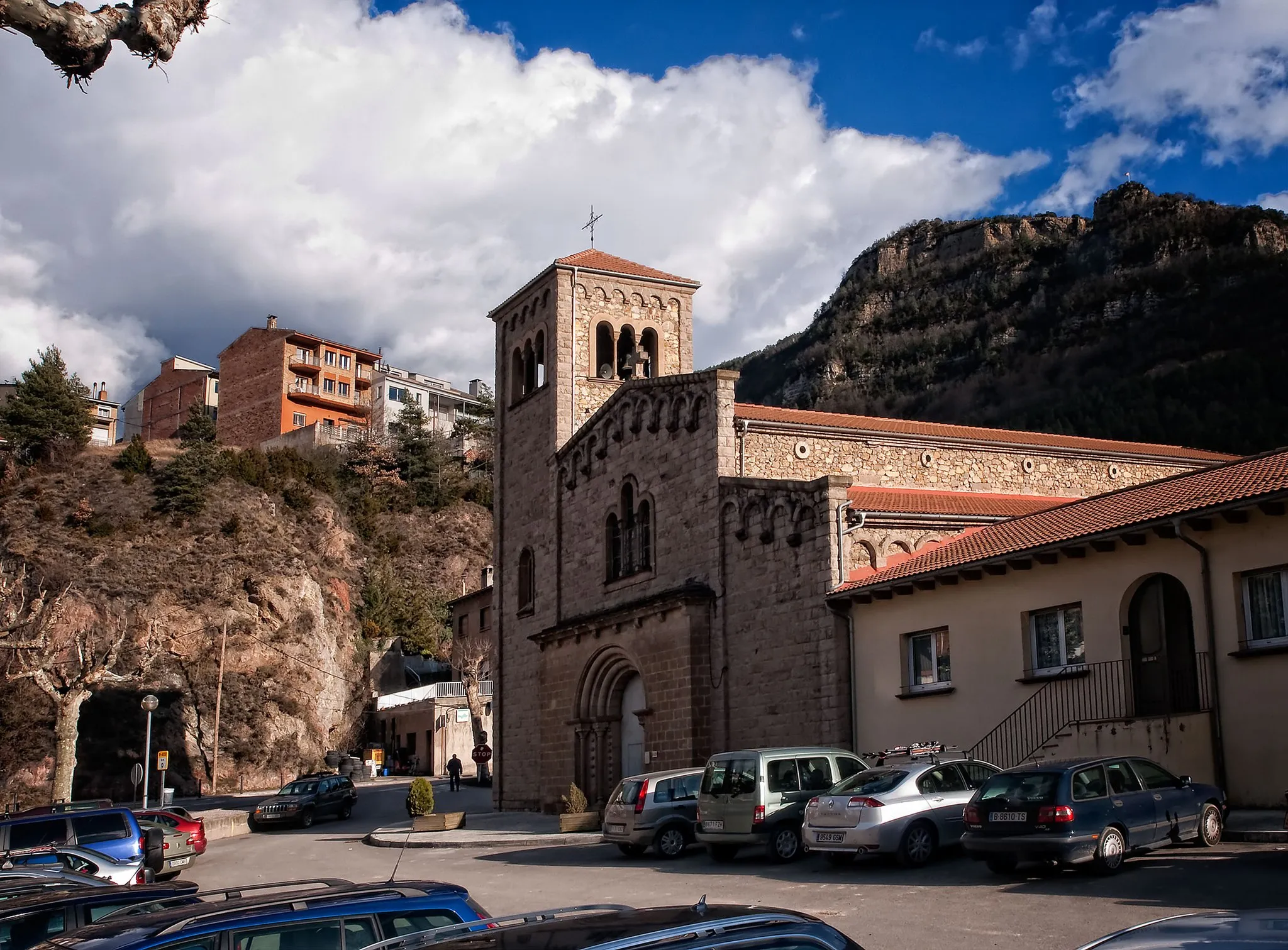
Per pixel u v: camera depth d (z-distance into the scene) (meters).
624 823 24.39
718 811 22.12
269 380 118.50
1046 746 22.53
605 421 40.31
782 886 18.23
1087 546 22.62
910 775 19.73
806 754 22.45
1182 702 21.56
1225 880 14.89
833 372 157.12
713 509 33.50
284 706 75.81
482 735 76.31
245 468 90.12
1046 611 24.03
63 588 68.19
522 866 24.67
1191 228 123.88
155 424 127.19
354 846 35.34
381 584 95.19
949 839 19.58
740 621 32.00
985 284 150.12
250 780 71.50
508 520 48.03
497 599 48.22
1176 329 109.50
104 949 7.39
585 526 41.47
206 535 80.06
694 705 32.41
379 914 8.05
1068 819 16.12
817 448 36.44
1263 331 97.56
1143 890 14.82
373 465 108.88
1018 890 15.80
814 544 29.56
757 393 174.50
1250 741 19.67
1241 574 20.27
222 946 7.53
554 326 45.09
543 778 41.03
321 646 81.50
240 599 77.44
